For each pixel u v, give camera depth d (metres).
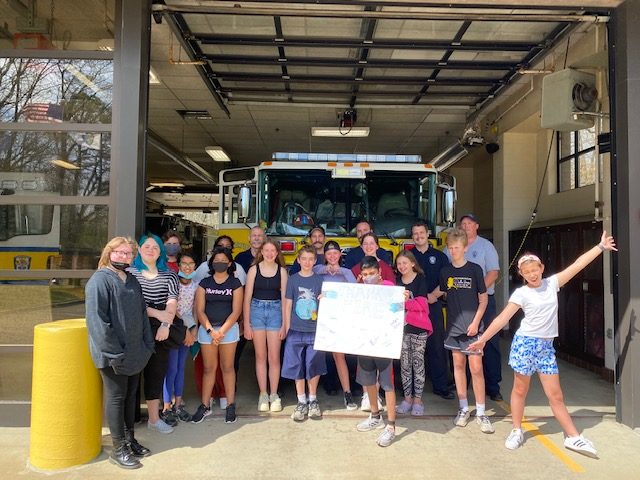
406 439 4.57
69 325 4.18
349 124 10.71
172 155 13.26
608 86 5.73
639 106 5.00
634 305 4.92
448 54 7.65
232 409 4.98
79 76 5.02
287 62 7.93
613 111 5.25
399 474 3.90
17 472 3.92
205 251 18.83
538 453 4.31
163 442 4.47
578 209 8.54
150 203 15.68
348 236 6.61
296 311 5.05
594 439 4.64
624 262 5.02
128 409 4.18
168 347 4.64
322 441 4.51
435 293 5.34
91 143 5.01
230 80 8.85
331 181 6.73
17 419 4.83
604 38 6.61
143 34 4.99
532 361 4.38
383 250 5.92
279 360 5.58
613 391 6.19
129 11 4.93
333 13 5.46
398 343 4.45
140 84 4.91
